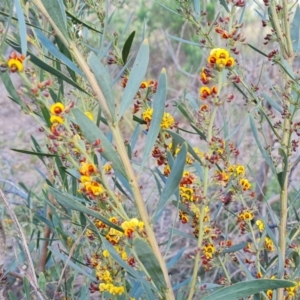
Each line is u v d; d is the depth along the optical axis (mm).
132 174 504
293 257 717
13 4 484
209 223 663
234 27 632
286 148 670
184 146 490
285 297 713
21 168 2260
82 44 646
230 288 520
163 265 511
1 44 476
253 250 723
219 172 683
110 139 658
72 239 757
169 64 3047
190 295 600
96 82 497
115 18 2303
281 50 711
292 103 646
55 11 487
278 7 712
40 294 556
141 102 646
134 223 504
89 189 504
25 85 490
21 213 1244
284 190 683
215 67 585
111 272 630
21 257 725
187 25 2949
